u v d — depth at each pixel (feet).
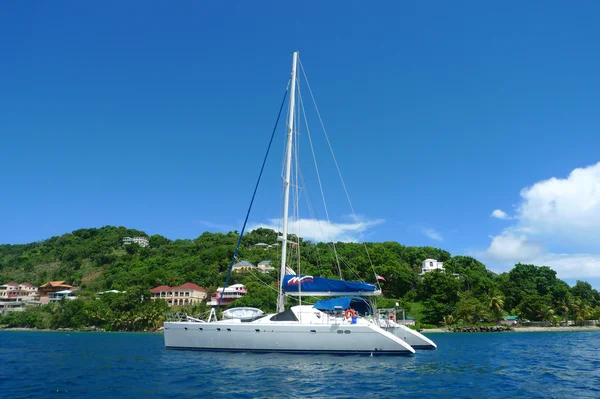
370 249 311.27
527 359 68.54
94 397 37.27
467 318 231.50
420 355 65.82
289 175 74.79
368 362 57.82
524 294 259.19
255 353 64.23
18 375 50.60
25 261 473.26
